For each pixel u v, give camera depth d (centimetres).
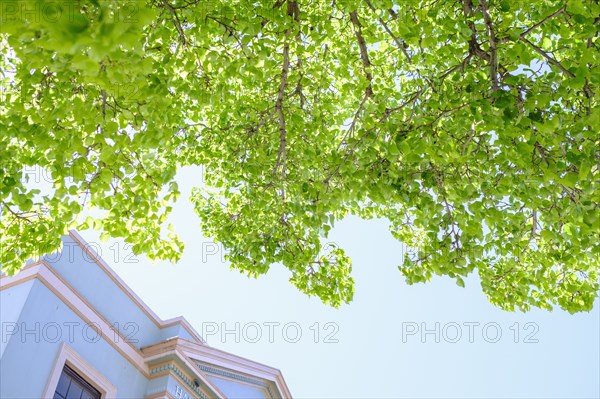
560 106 506
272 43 568
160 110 475
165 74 482
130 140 478
